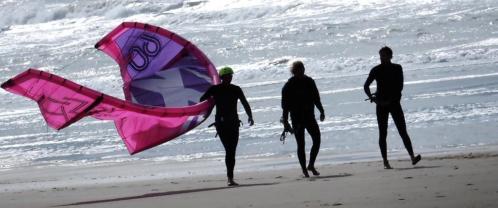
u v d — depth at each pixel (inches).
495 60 3631.9
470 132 1939.0
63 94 1263.5
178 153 2049.7
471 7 5009.8
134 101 1535.4
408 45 4330.7
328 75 3752.5
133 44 1529.3
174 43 1519.4
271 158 1843.0
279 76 4030.5
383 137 1428.4
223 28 5462.6
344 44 4562.0
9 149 2393.0
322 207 914.1
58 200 1288.1
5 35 6358.3
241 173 1585.9
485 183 1013.2
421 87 2903.5
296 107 1405.0
